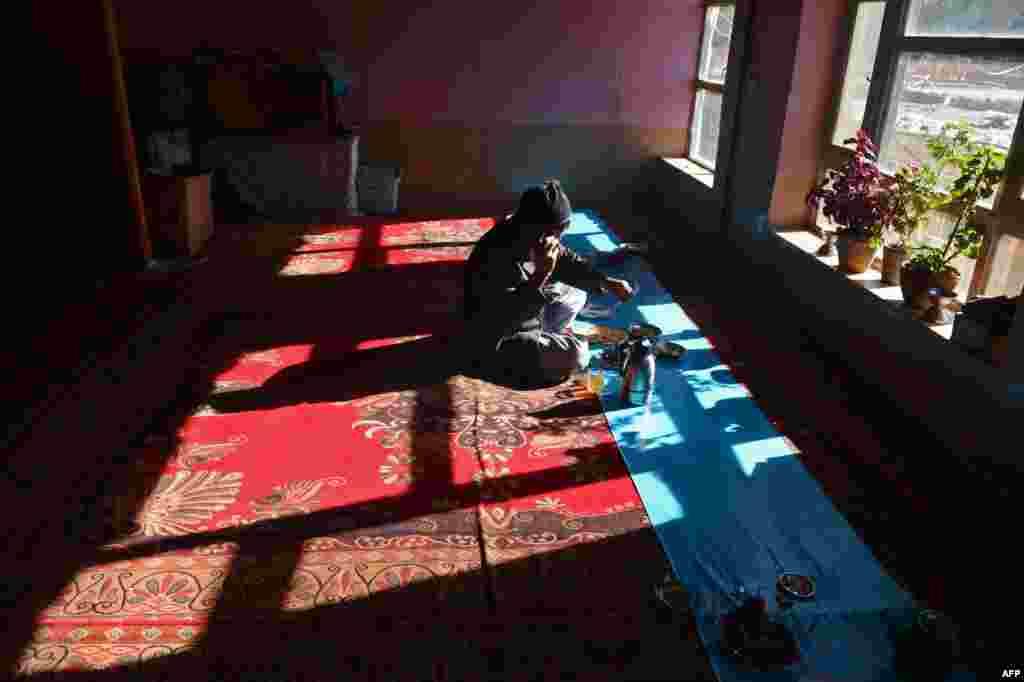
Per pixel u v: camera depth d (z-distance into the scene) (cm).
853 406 353
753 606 211
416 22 665
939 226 373
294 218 646
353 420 329
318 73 622
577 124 715
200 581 235
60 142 479
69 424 323
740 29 527
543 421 330
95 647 211
